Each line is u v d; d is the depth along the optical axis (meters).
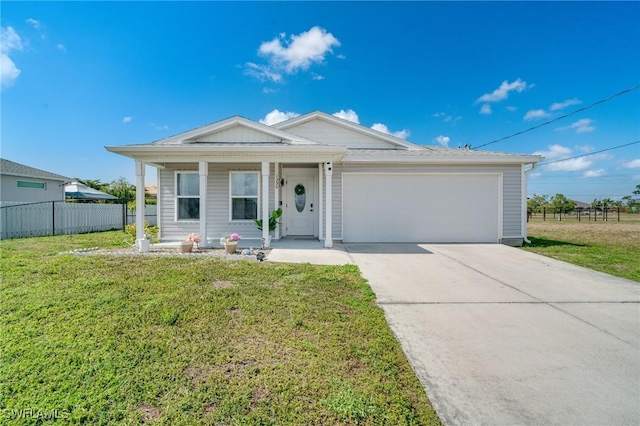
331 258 7.05
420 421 1.96
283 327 3.26
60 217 13.05
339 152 7.93
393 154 9.66
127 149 7.67
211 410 1.99
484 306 4.16
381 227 9.60
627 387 2.38
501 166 9.65
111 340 2.89
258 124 8.61
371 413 2.00
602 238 11.74
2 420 1.89
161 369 2.45
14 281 4.64
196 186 9.73
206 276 5.05
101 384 2.25
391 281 5.30
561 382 2.44
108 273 5.16
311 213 10.37
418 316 3.78
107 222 15.54
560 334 3.33
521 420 1.99
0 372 2.38
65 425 1.86
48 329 3.10
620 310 4.07
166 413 1.96
